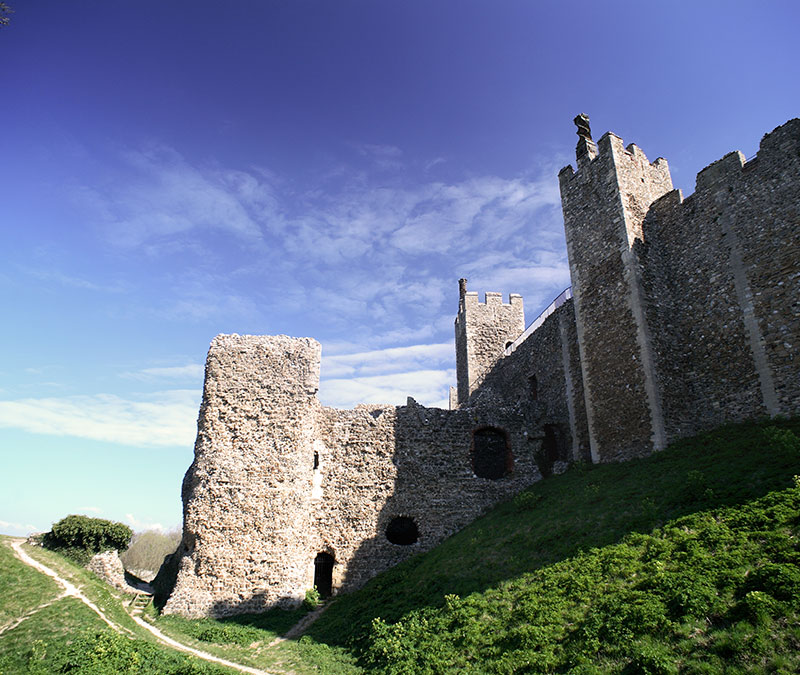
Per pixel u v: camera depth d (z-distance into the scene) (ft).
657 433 66.80
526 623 40.27
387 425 89.61
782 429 54.44
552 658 34.60
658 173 86.63
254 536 74.64
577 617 38.06
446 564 62.90
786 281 61.93
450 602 49.34
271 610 70.74
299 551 75.92
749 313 65.26
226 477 77.00
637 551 43.29
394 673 41.52
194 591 70.85
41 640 54.34
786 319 61.11
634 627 33.40
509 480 89.04
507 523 66.95
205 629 63.57
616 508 54.39
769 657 26.84
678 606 33.37
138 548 203.10
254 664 52.54
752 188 67.56
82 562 83.61
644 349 70.54
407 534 90.27
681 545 40.81
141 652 52.65
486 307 143.13
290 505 77.46
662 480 56.08
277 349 86.53
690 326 72.69
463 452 89.97
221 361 83.92
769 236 64.59
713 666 27.76
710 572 35.35
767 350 62.39
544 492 73.41
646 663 29.63
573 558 47.65
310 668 49.57
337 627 60.18
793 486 42.16
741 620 29.91
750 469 48.67
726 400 66.44
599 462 74.90
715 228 71.46
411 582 63.93
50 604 62.80
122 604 72.33
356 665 48.03
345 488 84.12
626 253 75.87
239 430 80.33
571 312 91.86
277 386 84.02
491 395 99.14
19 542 85.87
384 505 84.12
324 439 86.63
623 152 82.79
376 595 65.98
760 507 41.01
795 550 33.91
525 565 51.57
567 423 89.45
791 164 63.67
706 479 50.31
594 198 83.41
